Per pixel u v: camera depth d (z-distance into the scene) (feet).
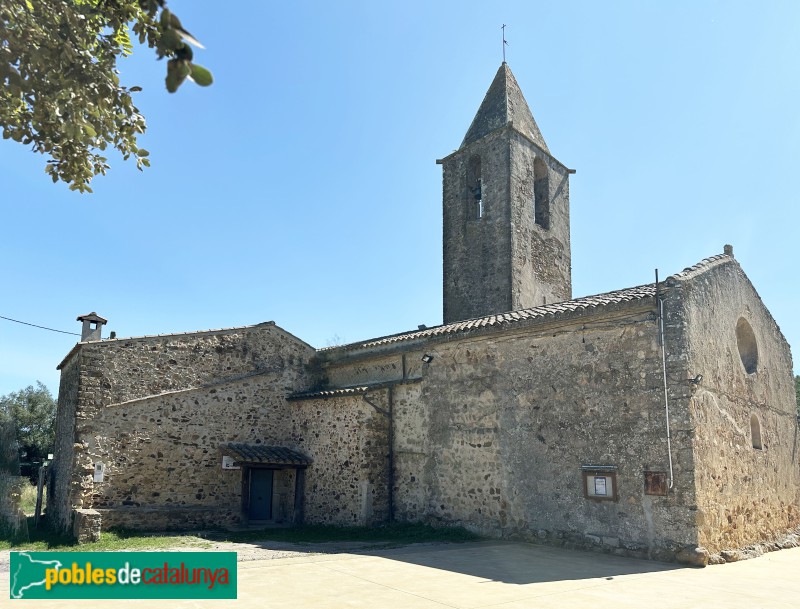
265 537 45.62
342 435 51.88
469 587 26.78
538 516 40.27
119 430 49.83
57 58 14.42
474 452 44.83
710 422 37.35
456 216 69.87
